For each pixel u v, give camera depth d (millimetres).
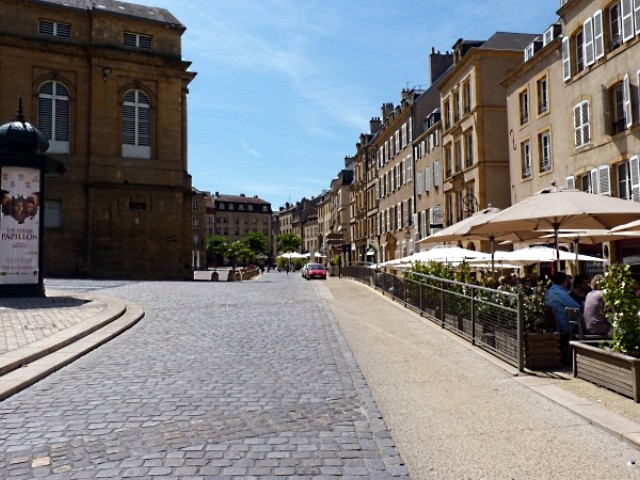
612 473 4266
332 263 63844
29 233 16156
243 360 8664
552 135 24312
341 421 5594
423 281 14938
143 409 5938
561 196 8977
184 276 36219
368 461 4500
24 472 4250
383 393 6809
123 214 34469
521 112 27656
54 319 11867
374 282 25969
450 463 4527
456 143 35688
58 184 33375
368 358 9062
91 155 34062
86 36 34969
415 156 44906
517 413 5867
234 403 6195
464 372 7945
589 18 21156
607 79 20281
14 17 33219
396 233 50844
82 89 34500
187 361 8523
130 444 4863
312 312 15648
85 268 33406
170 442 4918
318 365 8367
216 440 4977
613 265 6621
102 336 10359
